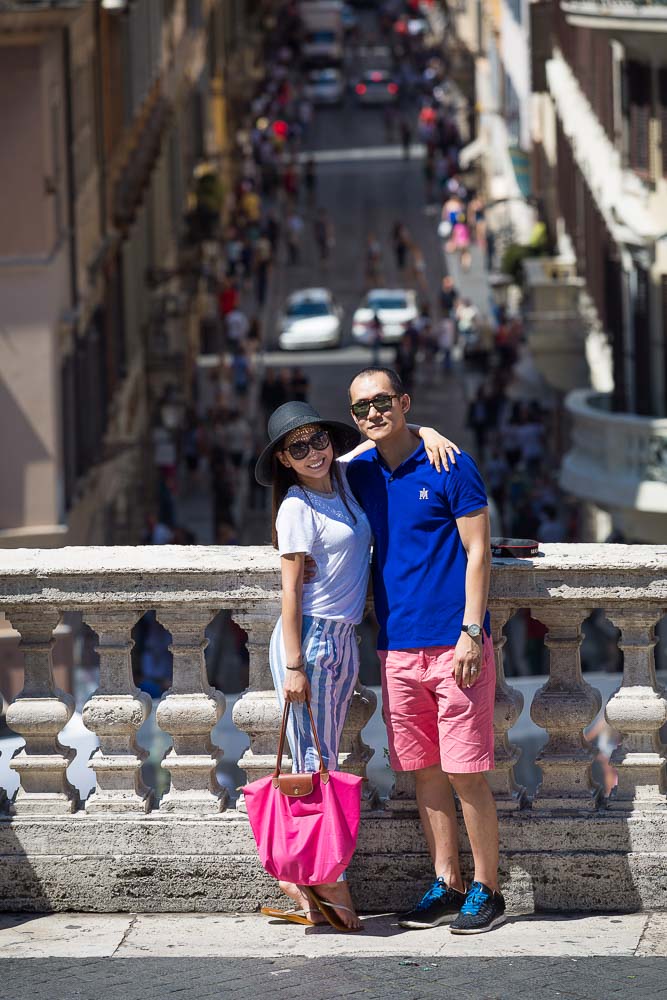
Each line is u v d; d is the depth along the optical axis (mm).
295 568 15453
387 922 16328
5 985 14711
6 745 21844
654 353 59594
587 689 16422
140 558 16469
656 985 14312
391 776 22406
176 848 16688
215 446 94938
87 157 69250
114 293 77375
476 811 15906
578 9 60906
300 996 14273
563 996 14133
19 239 56000
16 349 56594
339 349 133375
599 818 16359
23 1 53188
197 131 139000
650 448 58938
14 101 55250
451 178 175250
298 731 15750
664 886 16266
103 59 73250
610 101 66812
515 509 81938
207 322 130000
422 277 145250
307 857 15570
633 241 59594
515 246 106812
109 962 15219
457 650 15414
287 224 157125
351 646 15844
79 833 16766
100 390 71250
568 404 64375
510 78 133000
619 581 15977
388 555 15750
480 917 15859
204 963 15133
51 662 16859
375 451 15961
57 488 57469
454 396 118625
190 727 16594
